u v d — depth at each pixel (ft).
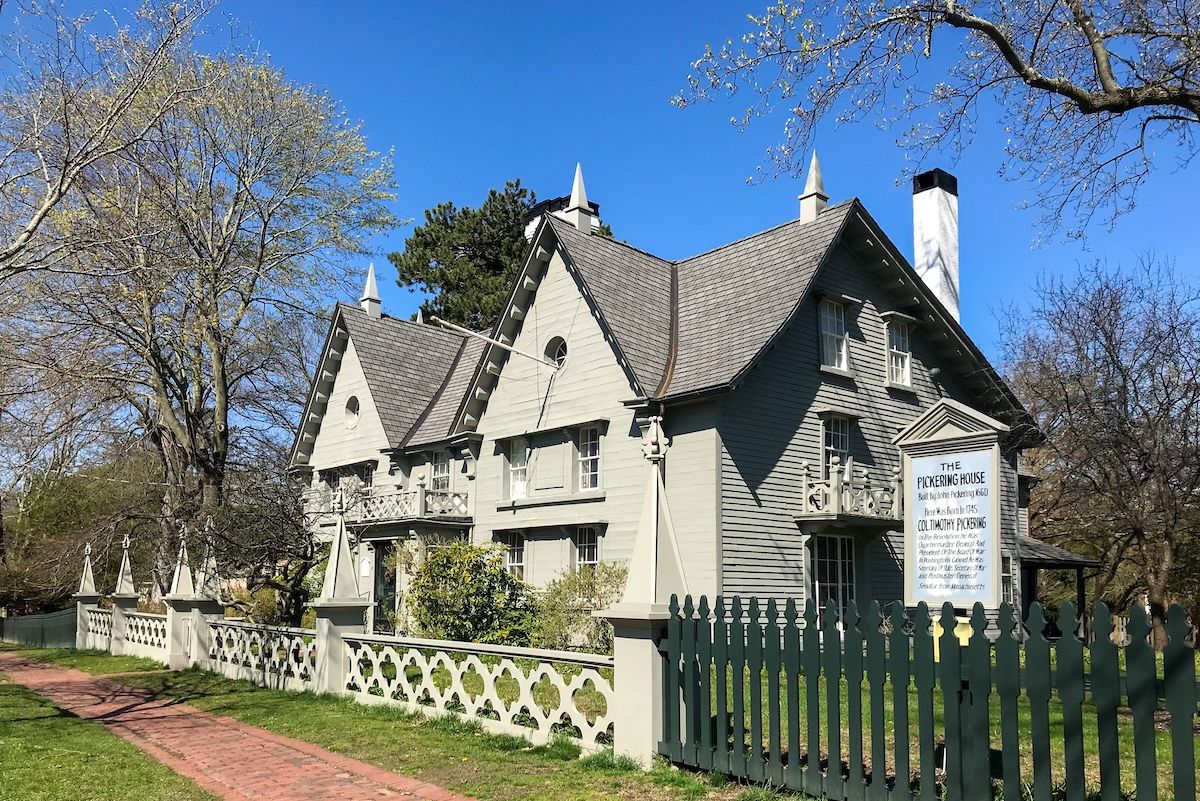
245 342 86.94
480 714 33.53
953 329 77.51
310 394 102.63
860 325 72.13
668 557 26.78
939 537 25.22
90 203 55.52
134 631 70.64
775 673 23.07
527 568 71.92
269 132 82.53
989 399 81.41
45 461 75.77
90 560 86.48
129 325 71.67
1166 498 49.55
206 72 73.82
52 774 27.61
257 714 39.37
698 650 25.03
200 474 79.30
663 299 72.54
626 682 26.71
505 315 74.90
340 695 41.91
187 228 71.77
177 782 27.12
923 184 82.89
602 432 66.23
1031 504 98.78
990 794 18.76
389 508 82.74
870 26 36.65
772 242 70.54
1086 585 101.86
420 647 37.76
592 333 68.23
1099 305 58.08
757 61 37.47
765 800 21.86
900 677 20.48
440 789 25.32
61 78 45.44
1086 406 52.39
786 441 63.77
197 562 66.33
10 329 66.03
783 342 64.90
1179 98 33.53
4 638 100.78
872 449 70.90
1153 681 16.26
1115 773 16.69
